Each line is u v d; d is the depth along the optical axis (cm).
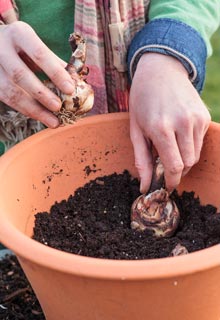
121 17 70
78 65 58
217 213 64
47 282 51
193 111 59
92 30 70
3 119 72
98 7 70
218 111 128
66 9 72
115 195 68
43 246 48
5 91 58
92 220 65
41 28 73
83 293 49
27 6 71
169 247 60
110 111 77
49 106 56
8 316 67
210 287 50
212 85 138
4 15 68
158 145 59
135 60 67
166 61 64
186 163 60
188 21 68
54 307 55
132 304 49
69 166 67
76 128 66
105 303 49
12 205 59
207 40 69
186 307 51
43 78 65
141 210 62
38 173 64
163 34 65
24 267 54
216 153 65
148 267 45
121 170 70
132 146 68
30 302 69
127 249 59
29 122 73
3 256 76
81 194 68
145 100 61
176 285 48
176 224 63
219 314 56
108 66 74
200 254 46
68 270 45
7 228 50
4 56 56
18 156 61
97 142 68
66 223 64
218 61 147
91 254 59
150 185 63
